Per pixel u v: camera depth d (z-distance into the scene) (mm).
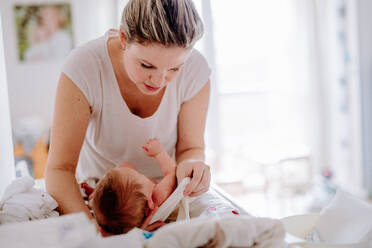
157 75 792
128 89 966
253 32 3199
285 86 3287
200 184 874
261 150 3029
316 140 3289
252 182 3111
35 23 3154
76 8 3139
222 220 575
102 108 967
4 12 3098
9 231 526
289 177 2977
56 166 889
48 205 797
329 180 2820
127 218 776
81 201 849
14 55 3158
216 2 3086
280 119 3338
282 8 3188
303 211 2717
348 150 3223
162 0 726
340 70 3219
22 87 3205
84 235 523
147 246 583
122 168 860
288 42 3229
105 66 925
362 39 2990
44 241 514
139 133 1027
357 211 670
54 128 898
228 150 3352
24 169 1263
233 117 3312
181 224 586
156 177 1120
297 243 602
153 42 728
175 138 1139
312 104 3260
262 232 568
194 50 1069
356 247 573
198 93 1081
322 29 3207
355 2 2988
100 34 3018
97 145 1046
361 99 3025
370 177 3037
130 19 747
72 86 893
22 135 3066
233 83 3262
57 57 3225
